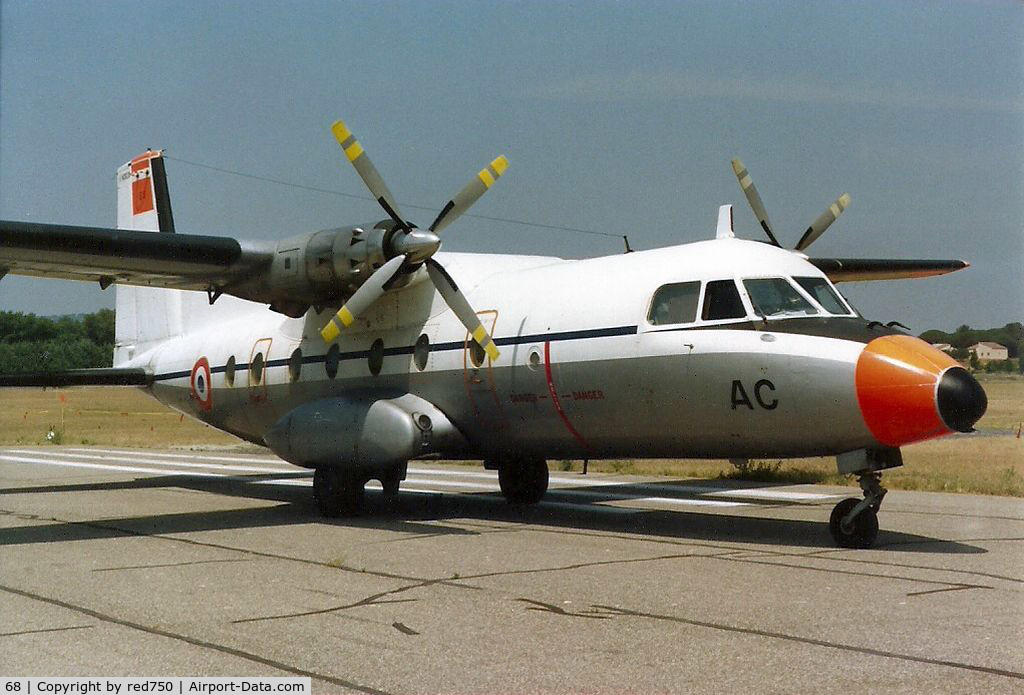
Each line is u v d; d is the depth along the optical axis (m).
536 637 6.25
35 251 11.86
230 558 9.35
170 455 26.69
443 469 22.00
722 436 10.50
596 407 11.30
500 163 12.98
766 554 9.46
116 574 8.50
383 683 5.36
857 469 9.85
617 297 11.25
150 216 18.98
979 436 30.28
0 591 7.77
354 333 14.12
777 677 5.39
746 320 10.30
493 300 12.72
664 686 5.27
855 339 9.80
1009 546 9.95
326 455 12.78
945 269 16.81
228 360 16.53
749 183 12.76
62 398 70.50
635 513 13.17
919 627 6.43
